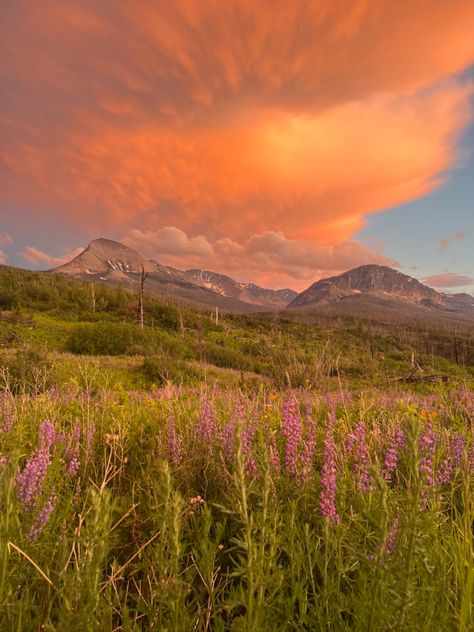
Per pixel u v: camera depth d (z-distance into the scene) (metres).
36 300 69.75
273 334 70.69
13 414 3.43
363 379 12.34
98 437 3.40
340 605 1.47
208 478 2.61
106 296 76.31
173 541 1.32
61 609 1.13
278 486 2.22
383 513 1.24
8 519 1.41
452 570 1.62
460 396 5.20
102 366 18.39
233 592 1.48
